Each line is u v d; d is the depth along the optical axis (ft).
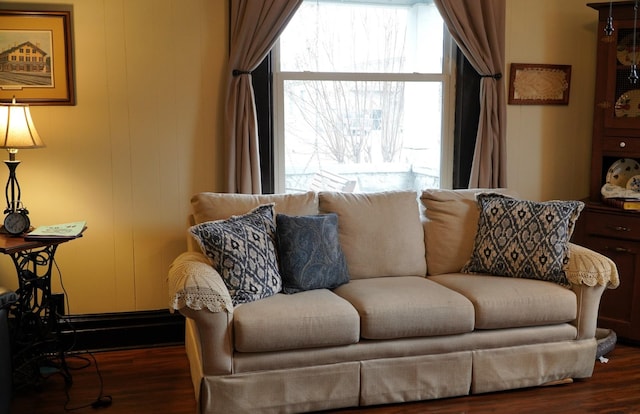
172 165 12.26
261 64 12.31
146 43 11.85
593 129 13.53
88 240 12.07
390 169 13.74
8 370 9.21
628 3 12.75
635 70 12.84
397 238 11.57
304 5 12.78
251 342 9.00
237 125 12.09
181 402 9.99
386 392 9.86
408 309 9.70
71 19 11.50
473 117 13.71
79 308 12.15
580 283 10.56
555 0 14.12
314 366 9.48
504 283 10.73
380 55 13.35
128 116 11.94
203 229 9.74
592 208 12.89
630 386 10.73
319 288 10.48
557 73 14.30
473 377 10.27
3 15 11.19
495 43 13.25
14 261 10.40
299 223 10.53
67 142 11.74
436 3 12.82
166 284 12.50
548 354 10.57
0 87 11.34
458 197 12.27
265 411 9.31
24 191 11.68
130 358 11.79
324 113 13.14
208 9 12.05
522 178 14.46
